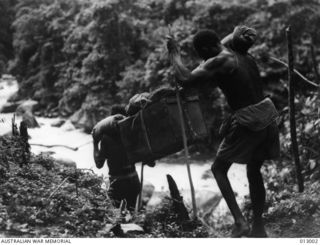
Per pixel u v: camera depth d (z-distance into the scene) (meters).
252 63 4.85
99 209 5.26
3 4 22.98
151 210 5.60
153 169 12.34
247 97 4.69
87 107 15.48
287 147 8.14
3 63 23.44
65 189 5.69
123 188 6.71
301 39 14.20
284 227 5.82
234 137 4.73
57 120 16.27
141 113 5.61
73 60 17.44
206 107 13.68
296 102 8.50
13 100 19.09
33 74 19.47
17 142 6.49
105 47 15.97
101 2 15.80
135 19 16.28
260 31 14.45
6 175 5.65
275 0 14.52
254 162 4.91
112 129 6.64
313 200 6.07
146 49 15.96
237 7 14.87
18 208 4.74
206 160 13.09
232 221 7.96
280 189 7.50
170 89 5.54
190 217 5.95
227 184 4.77
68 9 19.47
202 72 4.63
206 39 4.76
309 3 14.61
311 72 13.70
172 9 16.25
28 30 19.67
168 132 5.53
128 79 15.02
